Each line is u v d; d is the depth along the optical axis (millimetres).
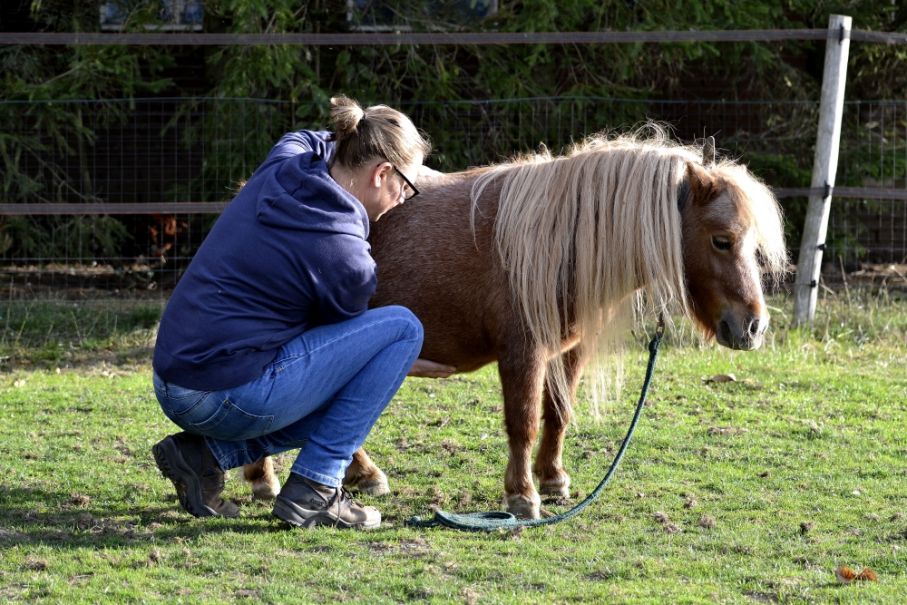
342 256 3865
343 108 3998
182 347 3836
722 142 12117
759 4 10773
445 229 4414
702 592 3646
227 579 3693
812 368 7691
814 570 3912
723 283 4152
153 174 12516
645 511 4668
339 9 11633
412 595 3588
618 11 10914
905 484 5121
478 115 11633
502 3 11578
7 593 3537
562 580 3734
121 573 3719
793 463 5469
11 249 12109
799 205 11852
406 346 4117
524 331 4289
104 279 11969
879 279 12086
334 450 4172
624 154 4297
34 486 4910
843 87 8789
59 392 7016
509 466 4473
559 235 4281
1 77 11594
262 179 4016
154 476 5121
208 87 12391
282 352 3938
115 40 8281
